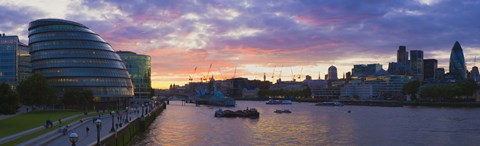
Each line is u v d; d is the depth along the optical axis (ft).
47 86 551.18
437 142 348.79
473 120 542.16
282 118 622.13
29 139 251.39
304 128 461.37
